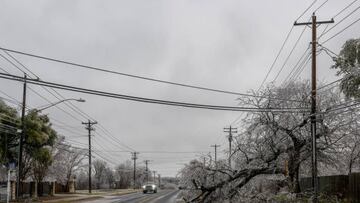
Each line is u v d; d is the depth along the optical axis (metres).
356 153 31.72
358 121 29.45
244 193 29.44
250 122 31.05
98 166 132.00
